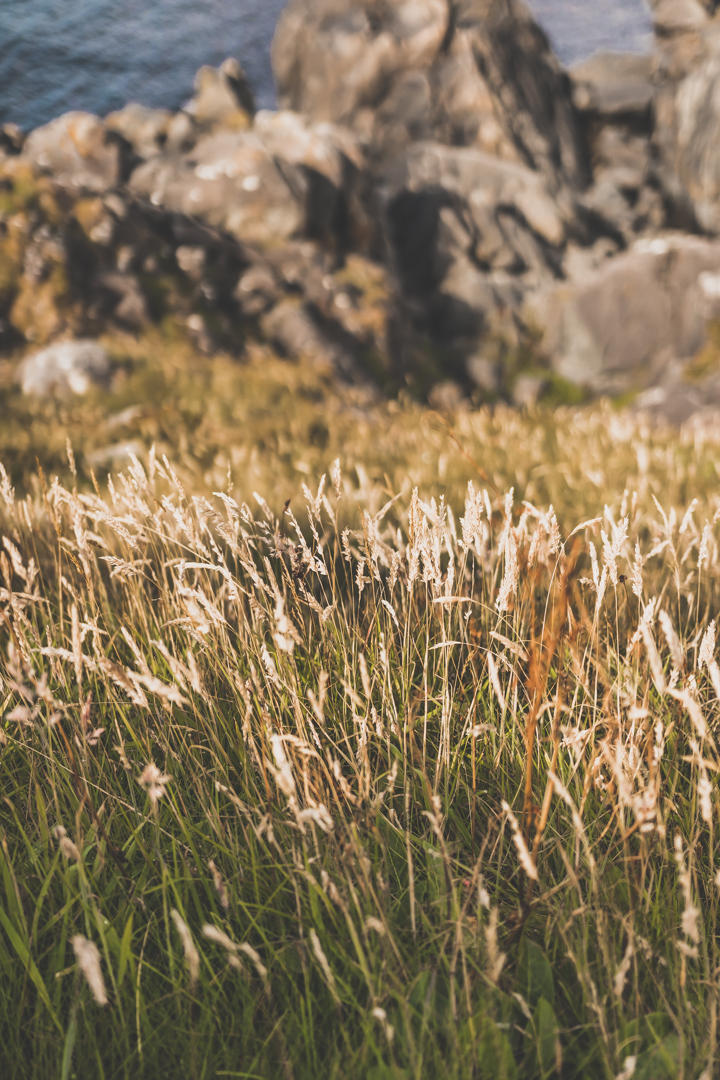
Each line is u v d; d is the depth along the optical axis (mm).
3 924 1708
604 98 28281
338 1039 1642
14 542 3395
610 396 17000
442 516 2309
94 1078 1585
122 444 7445
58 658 2320
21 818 2160
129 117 17297
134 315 11719
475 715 2281
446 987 1687
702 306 16156
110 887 1880
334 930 1809
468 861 1988
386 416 11328
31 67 32375
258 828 1828
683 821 2010
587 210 24516
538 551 1903
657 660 1599
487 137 24594
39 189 12195
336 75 25969
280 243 14703
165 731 2271
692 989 1688
